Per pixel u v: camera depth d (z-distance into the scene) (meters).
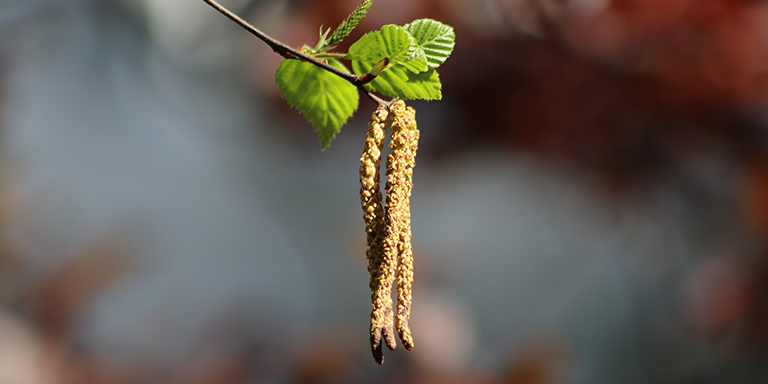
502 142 1.64
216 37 2.17
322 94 0.77
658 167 1.63
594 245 2.13
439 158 1.70
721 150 1.59
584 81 1.51
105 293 1.97
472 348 1.93
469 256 2.12
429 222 2.14
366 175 0.72
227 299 2.21
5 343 1.59
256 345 2.05
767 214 1.69
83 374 1.73
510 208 2.10
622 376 2.05
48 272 1.88
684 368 2.02
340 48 1.48
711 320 1.98
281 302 2.23
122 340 1.94
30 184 2.13
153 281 2.11
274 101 1.98
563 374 1.98
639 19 1.45
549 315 2.09
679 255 2.01
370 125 0.73
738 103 1.49
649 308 2.08
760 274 1.88
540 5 1.48
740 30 1.43
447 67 1.54
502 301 2.10
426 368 1.80
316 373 1.87
